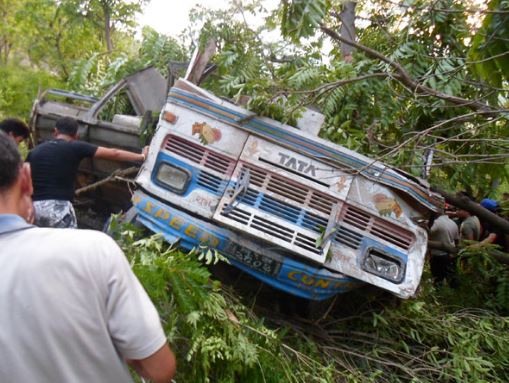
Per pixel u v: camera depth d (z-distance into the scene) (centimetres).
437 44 602
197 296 288
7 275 129
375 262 397
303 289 384
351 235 395
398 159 529
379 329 425
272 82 468
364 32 666
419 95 433
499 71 405
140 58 779
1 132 142
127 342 136
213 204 390
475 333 428
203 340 280
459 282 574
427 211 407
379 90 561
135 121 554
